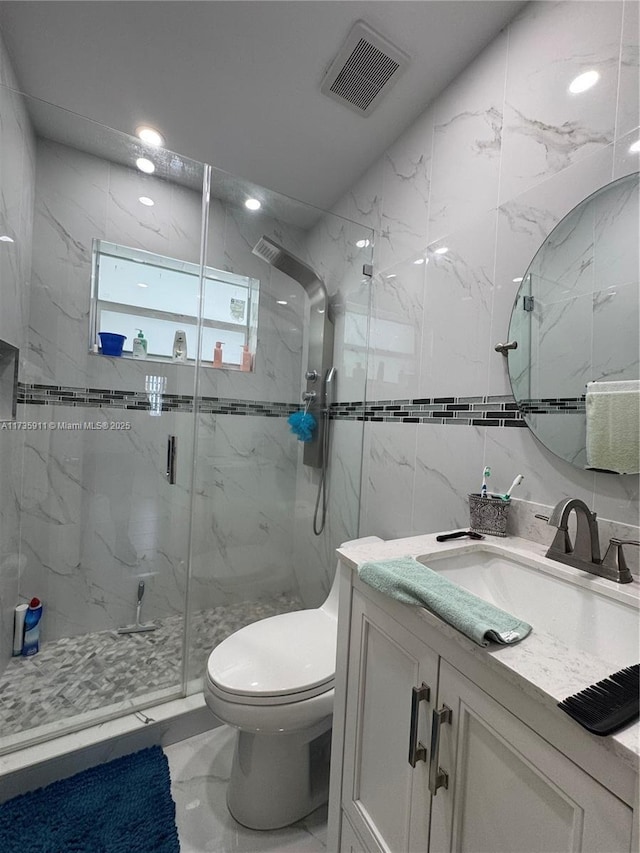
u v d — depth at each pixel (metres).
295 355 2.25
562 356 1.03
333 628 1.38
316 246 2.16
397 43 1.31
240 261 2.12
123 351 1.99
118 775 1.26
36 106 1.60
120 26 1.30
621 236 0.92
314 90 1.52
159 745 1.40
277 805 1.14
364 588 0.90
